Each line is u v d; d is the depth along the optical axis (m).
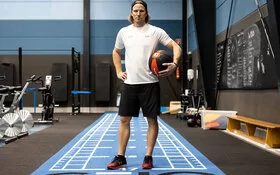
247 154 3.71
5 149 4.04
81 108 11.13
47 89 7.18
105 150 3.94
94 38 11.34
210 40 7.33
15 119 4.71
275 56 3.78
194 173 2.85
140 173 2.83
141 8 2.96
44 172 2.88
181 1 11.39
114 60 3.19
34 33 11.23
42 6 11.27
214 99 7.34
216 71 7.29
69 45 11.26
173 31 11.35
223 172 2.90
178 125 6.78
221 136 5.15
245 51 5.59
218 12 7.20
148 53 2.96
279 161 3.36
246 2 5.53
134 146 4.23
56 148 4.10
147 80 2.95
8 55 11.12
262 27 4.82
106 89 11.05
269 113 4.65
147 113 2.96
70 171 2.91
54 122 7.46
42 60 11.17
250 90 5.41
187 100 8.62
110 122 7.45
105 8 11.36
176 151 3.88
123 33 3.08
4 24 11.20
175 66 2.85
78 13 11.30
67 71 11.09
